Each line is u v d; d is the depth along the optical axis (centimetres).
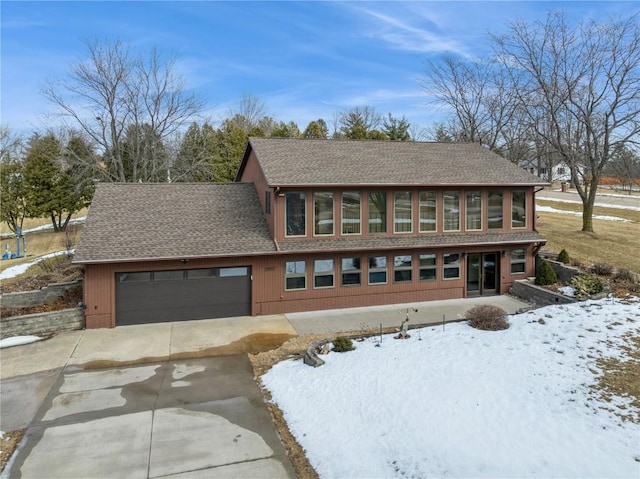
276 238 1681
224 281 1652
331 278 1758
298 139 2105
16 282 2000
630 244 2358
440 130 4569
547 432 734
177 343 1381
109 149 3341
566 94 2567
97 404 975
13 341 1382
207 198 1925
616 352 1041
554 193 5197
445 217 1886
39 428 870
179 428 866
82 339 1418
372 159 1962
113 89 3266
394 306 1798
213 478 706
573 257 2147
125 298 1559
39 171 3728
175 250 1561
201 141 4047
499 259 1966
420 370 1016
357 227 1773
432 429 779
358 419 849
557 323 1272
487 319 1299
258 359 1251
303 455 770
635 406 797
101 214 1694
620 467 628
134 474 717
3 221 3834
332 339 1241
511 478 630
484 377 951
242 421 894
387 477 678
